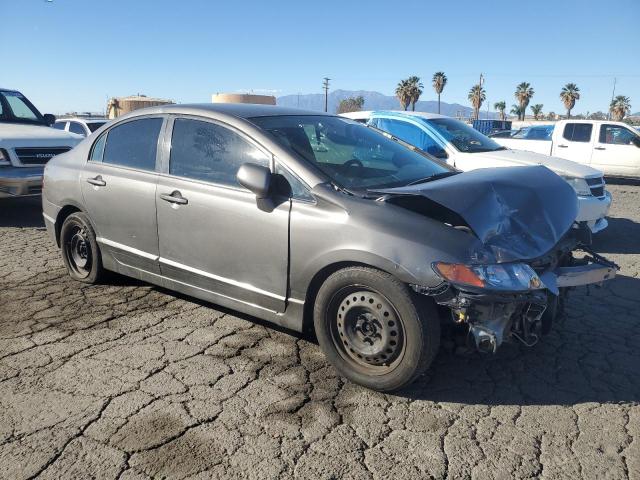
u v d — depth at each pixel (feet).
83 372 11.23
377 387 10.47
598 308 15.40
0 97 30.37
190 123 13.33
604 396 10.68
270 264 11.53
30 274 17.51
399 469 8.45
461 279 9.48
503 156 23.66
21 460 8.48
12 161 25.39
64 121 46.80
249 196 11.80
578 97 256.32
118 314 14.25
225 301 12.69
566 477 8.31
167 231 13.33
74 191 15.67
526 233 10.58
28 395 10.33
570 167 23.48
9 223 26.12
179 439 9.07
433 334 9.93
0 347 12.29
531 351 12.55
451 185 10.71
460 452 8.88
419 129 25.30
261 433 9.28
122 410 9.87
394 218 10.27
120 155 14.83
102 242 15.28
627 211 33.88
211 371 11.35
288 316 11.59
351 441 9.12
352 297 10.57
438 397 10.56
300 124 13.19
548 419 9.87
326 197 10.82
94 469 8.30
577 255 22.03
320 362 11.84
